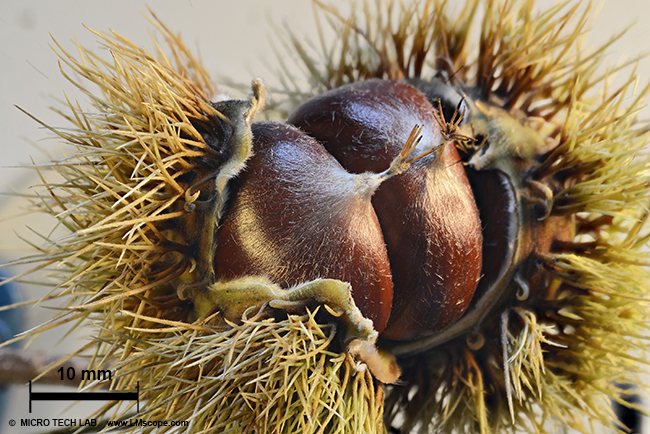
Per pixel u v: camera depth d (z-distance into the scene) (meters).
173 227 0.18
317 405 0.18
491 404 0.19
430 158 0.18
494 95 0.19
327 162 0.18
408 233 0.18
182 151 0.18
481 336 0.19
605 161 0.19
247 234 0.18
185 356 0.18
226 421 0.18
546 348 0.19
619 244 0.19
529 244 0.19
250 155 0.18
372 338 0.18
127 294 0.18
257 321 0.18
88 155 0.18
